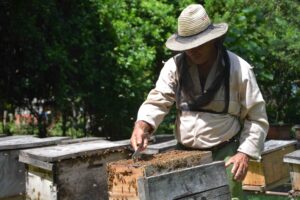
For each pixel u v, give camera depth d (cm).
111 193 226
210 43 259
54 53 683
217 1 880
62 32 731
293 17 955
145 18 872
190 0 912
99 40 796
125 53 787
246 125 269
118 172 221
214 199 230
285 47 934
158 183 205
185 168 224
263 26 883
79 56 753
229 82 264
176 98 277
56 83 721
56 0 750
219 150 271
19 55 710
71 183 326
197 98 267
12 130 792
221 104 266
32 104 765
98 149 338
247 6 888
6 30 693
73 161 327
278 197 505
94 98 780
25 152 343
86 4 787
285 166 545
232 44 815
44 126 775
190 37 256
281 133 895
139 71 790
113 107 797
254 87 266
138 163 223
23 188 393
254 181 517
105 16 801
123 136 815
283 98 1070
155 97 274
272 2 940
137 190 215
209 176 230
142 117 267
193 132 271
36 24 722
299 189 450
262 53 827
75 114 802
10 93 733
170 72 275
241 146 262
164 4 877
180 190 214
